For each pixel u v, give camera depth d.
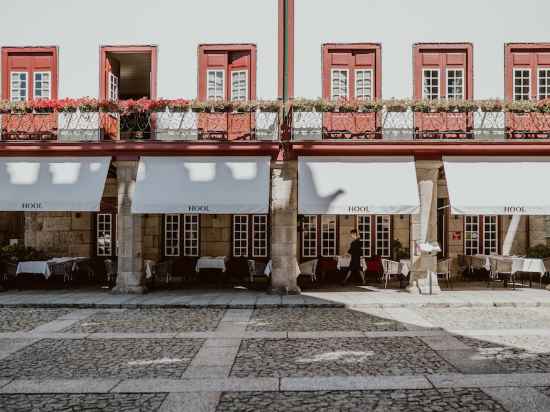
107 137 14.70
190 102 14.01
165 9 15.00
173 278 17.30
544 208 13.48
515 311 11.49
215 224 18.12
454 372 6.72
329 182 13.66
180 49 14.96
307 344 8.34
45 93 15.15
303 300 12.71
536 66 14.79
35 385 6.29
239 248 18.12
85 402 5.72
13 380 6.48
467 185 13.62
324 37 14.81
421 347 8.08
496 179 13.69
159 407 5.55
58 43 15.12
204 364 7.18
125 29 15.04
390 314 11.15
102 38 15.06
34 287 15.51
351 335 8.98
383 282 16.59
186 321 10.45
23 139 14.30
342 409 5.46
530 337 8.75
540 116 13.96
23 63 15.18
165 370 6.91
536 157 13.84
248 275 15.94
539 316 10.82
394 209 13.48
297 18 14.84
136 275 14.12
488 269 15.64
